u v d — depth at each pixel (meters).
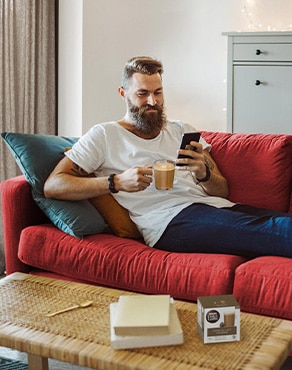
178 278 2.22
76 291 1.88
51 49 4.00
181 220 2.47
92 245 2.41
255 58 4.09
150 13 4.47
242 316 1.70
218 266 2.17
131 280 2.31
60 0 4.01
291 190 2.72
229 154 2.78
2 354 2.47
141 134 2.66
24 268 2.63
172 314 1.61
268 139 2.74
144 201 2.56
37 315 1.71
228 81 4.18
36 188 2.57
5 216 2.62
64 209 2.49
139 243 2.46
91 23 4.14
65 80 4.09
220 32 4.45
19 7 3.69
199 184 2.65
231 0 4.42
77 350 1.51
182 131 2.76
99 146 2.59
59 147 2.73
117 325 1.52
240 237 2.35
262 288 2.06
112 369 1.46
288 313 2.02
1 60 3.58
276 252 2.29
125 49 4.40
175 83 4.59
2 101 3.60
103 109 4.32
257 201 2.71
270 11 4.43
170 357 1.47
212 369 1.41
